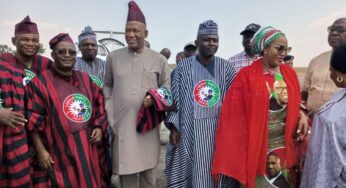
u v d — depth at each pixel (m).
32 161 3.18
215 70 3.66
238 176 3.22
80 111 3.27
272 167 3.25
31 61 3.62
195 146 3.56
